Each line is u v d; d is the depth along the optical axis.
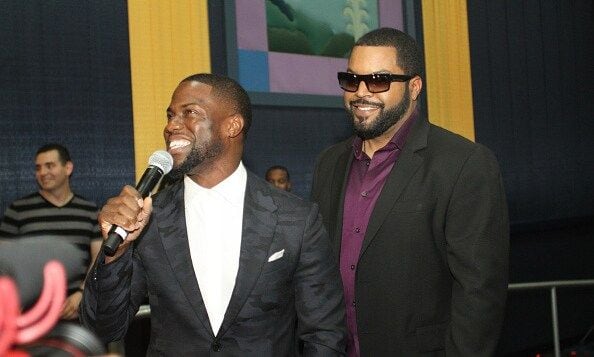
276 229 1.63
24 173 4.06
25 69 4.09
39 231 3.63
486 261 1.89
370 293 1.97
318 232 1.67
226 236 1.62
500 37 6.83
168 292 1.59
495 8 6.80
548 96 7.27
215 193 1.65
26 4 4.11
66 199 3.74
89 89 4.33
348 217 2.07
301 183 5.32
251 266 1.58
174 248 1.60
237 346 1.56
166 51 4.57
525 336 6.15
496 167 1.99
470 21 6.54
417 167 2.00
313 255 1.64
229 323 1.55
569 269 7.26
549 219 7.20
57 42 4.21
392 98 2.00
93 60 4.35
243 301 1.56
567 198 7.41
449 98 6.15
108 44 4.41
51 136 4.17
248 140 5.05
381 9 5.76
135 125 4.43
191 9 4.70
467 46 6.36
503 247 1.94
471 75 6.51
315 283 1.64
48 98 4.17
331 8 5.47
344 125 5.59
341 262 2.05
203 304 1.56
